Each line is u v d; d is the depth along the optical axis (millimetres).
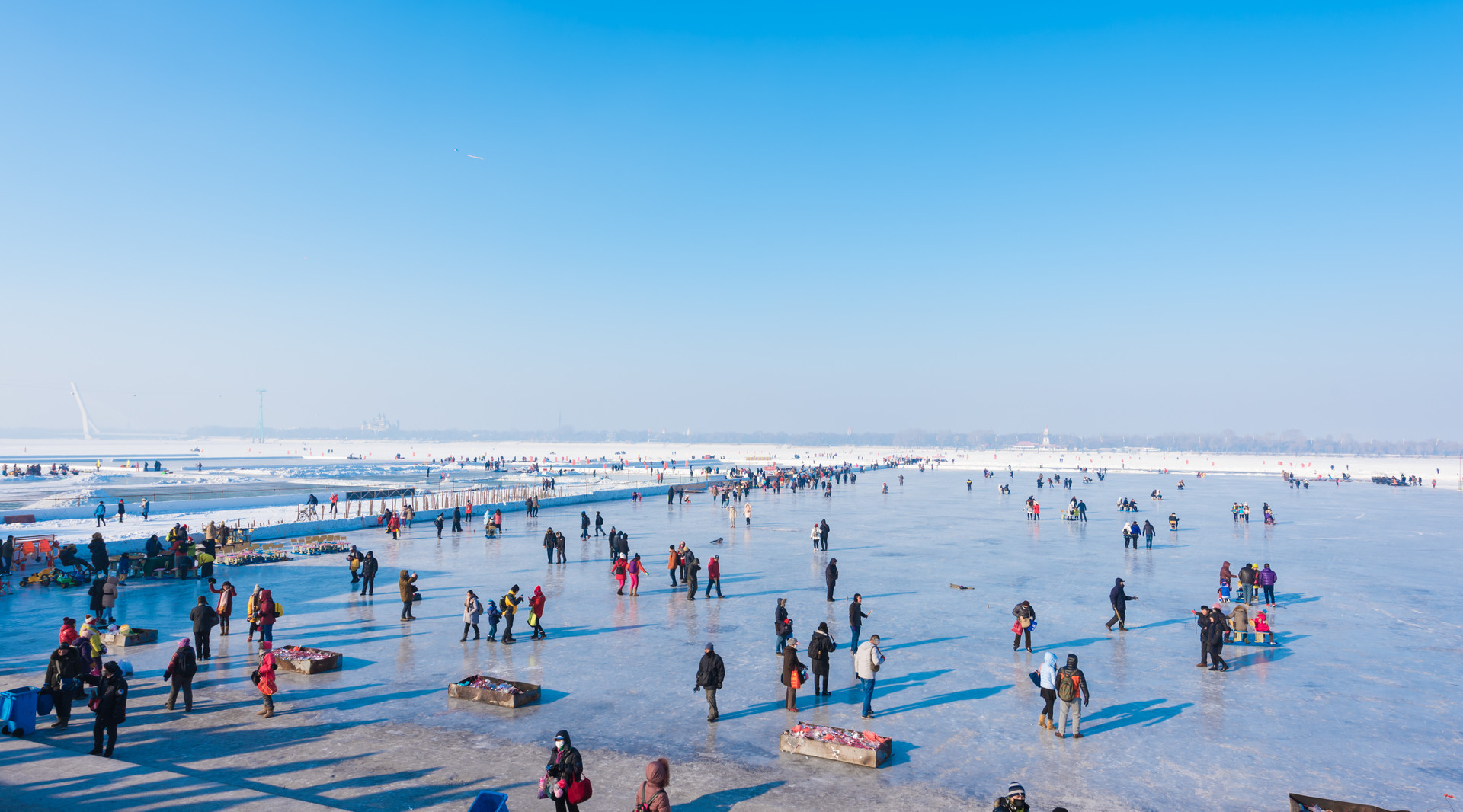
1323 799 9922
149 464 126750
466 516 48969
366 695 14539
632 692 14891
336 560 31875
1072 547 36719
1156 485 92750
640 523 47469
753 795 10297
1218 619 16688
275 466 123000
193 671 13562
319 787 10422
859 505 61531
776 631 17719
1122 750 12102
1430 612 22812
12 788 9906
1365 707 14305
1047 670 13062
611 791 10328
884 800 10195
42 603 22844
